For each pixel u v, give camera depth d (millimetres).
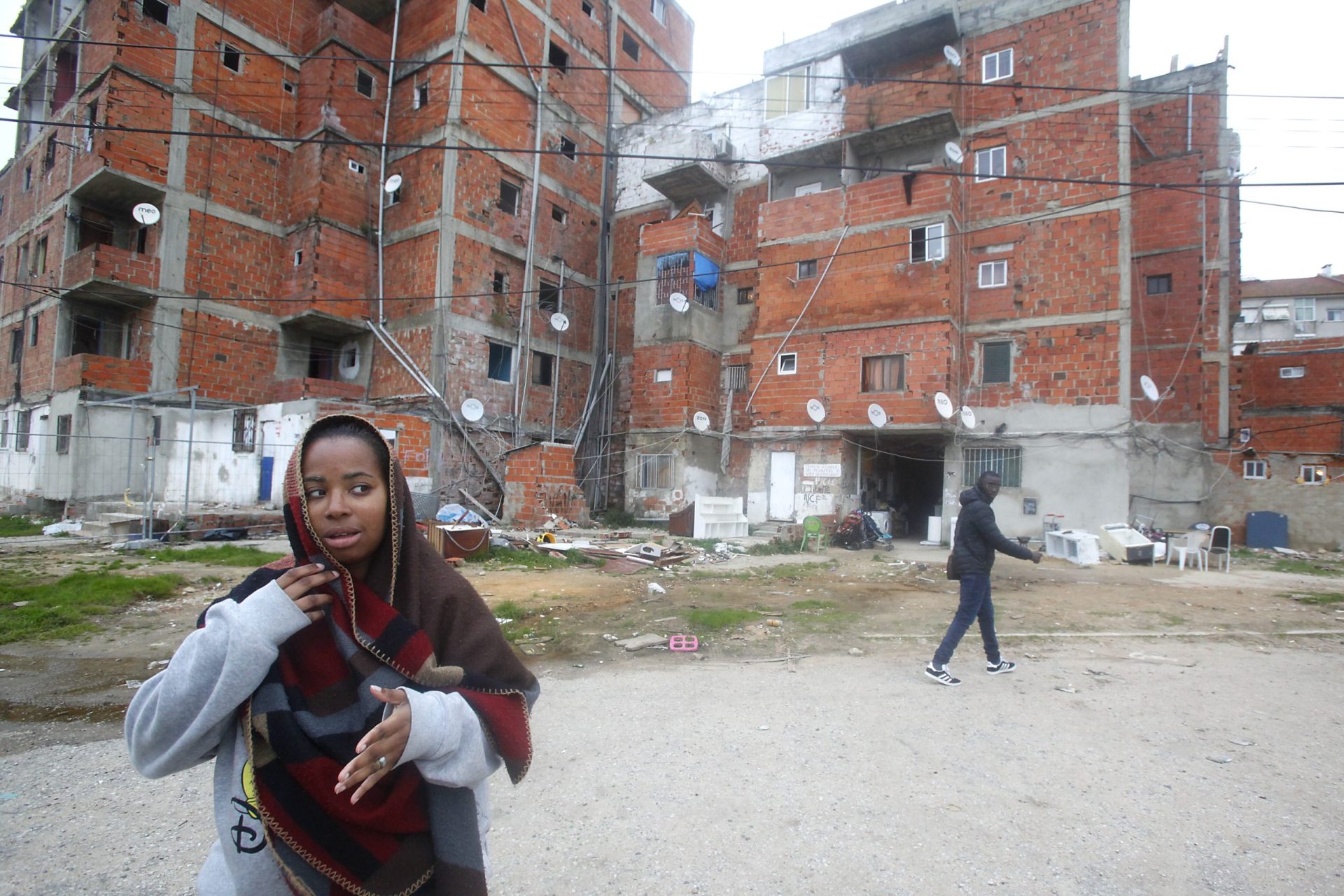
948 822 3193
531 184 22391
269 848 1175
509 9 21703
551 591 9320
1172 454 20344
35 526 16156
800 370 19172
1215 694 5172
